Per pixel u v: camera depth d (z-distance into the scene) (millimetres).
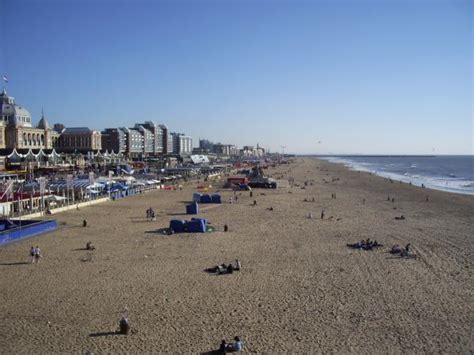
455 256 43969
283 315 28922
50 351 23859
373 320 28188
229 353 23781
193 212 72375
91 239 51562
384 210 76812
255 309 29922
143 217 67938
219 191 113000
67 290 33562
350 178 162000
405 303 31141
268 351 24031
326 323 27703
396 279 36500
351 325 27422
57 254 44344
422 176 191250
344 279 36469
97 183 94688
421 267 40062
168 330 26578
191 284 35062
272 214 72125
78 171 135750
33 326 27078
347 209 78188
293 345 24734
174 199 93562
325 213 73062
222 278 36625
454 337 25812
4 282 35531
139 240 51156
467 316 28875
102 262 41500
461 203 87375
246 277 36938
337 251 45906
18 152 141125
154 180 125375
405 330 26750
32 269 39125
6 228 55406
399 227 59844
